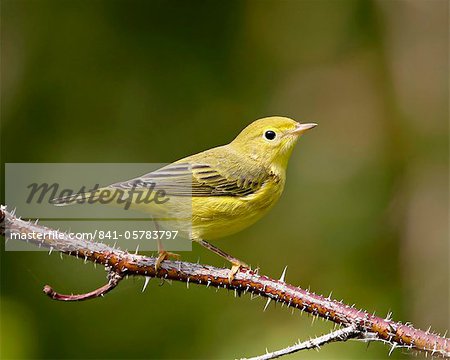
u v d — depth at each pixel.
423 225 13.51
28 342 10.97
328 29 15.19
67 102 13.70
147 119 13.89
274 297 6.66
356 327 6.43
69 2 13.94
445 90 14.42
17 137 13.38
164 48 14.14
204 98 14.16
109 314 11.93
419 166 14.02
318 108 14.97
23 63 13.68
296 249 13.48
